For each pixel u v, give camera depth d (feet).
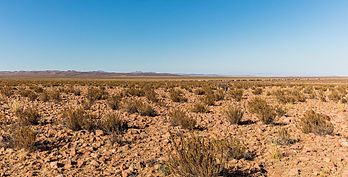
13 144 28.76
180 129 37.17
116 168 23.07
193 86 154.71
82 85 174.09
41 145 29.17
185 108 59.06
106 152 27.12
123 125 37.81
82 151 27.32
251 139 31.37
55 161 24.38
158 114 50.14
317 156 25.08
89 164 24.02
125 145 28.89
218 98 77.15
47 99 69.97
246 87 138.62
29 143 27.53
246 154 24.64
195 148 20.18
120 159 25.21
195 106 53.52
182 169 19.94
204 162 19.66
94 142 30.45
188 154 20.01
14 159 25.31
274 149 25.14
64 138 31.96
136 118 44.93
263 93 104.17
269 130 36.52
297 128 37.37
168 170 21.63
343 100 71.56
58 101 68.74
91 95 78.59
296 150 26.94
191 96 90.43
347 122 41.29
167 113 51.44
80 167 23.40
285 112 49.44
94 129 36.04
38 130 34.96
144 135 33.71
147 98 78.79
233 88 132.67
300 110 56.49
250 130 36.68
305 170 21.88
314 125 34.19
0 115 44.55
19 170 22.85
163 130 36.73
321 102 71.51
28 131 29.43
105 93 90.17
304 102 72.08
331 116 47.83
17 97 80.64
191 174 19.88
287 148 27.76
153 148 28.40
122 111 52.70
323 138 31.83
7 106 58.54
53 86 154.81
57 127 37.24
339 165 22.50
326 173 21.02
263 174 21.39
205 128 37.96
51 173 22.09
